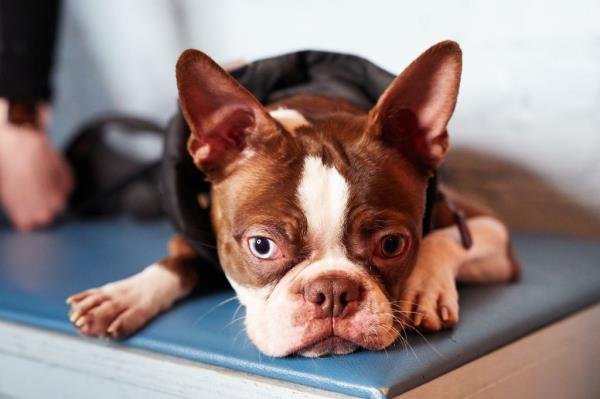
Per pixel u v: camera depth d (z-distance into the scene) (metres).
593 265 0.73
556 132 0.84
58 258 0.77
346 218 0.53
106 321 0.57
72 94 1.12
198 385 0.54
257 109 0.56
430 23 0.87
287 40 0.95
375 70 0.64
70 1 1.08
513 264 0.68
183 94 0.56
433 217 0.63
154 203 0.93
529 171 0.86
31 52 0.90
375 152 0.55
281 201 0.53
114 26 1.06
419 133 0.58
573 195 0.85
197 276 0.64
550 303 0.62
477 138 0.87
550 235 0.84
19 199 0.91
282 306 0.52
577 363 0.65
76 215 0.97
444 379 0.51
